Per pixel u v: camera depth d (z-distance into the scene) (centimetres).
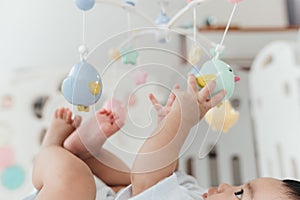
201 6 187
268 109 171
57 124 99
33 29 180
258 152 178
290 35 189
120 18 177
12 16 180
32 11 180
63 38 180
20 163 162
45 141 98
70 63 180
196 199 92
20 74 165
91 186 87
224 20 190
